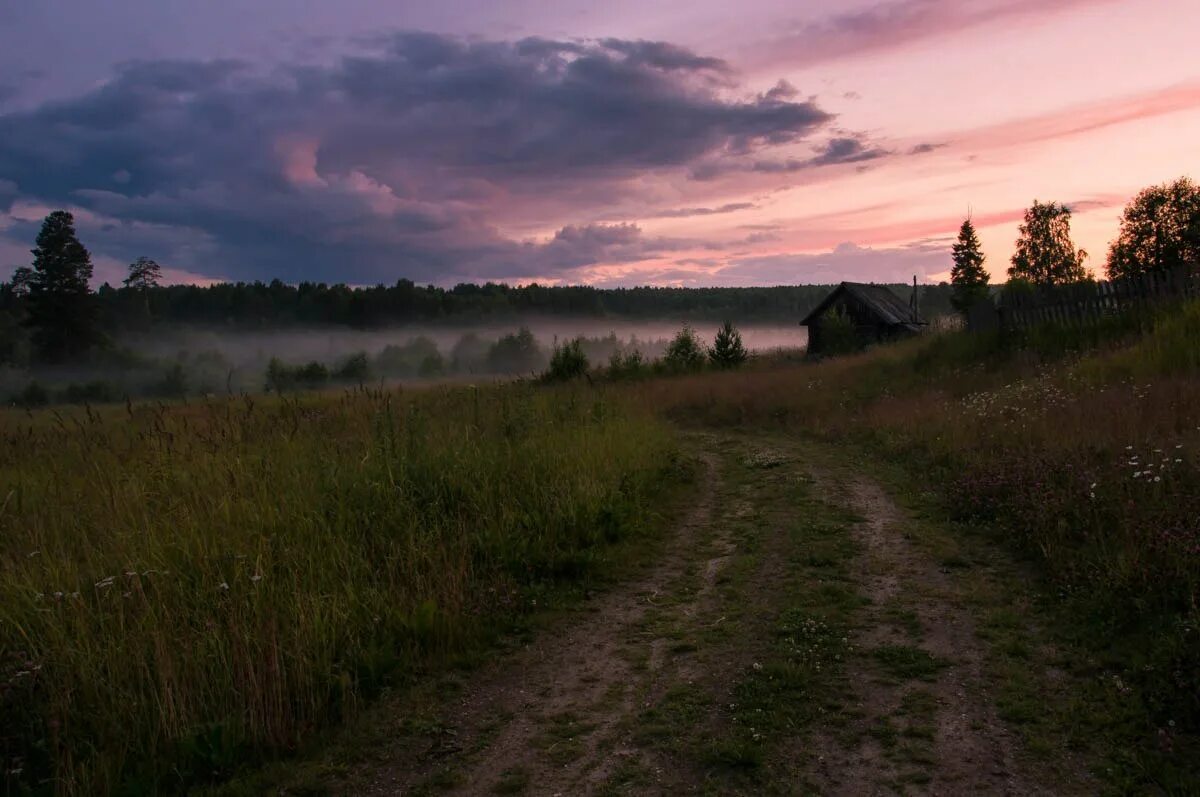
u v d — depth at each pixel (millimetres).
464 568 6832
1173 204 32750
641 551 8156
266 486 7957
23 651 4805
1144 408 9859
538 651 5789
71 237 80000
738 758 3984
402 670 5324
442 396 17250
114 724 4371
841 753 4008
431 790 3977
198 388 69125
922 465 10977
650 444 12656
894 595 6277
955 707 4395
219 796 3984
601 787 3869
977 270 49844
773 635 5676
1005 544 7203
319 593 6004
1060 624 5359
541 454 10328
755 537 8375
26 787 3840
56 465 9273
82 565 6266
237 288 193375
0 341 87625
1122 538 6207
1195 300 14641
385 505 7891
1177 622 4723
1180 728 3861
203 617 5402
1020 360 17531
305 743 4465
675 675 5176
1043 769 3711
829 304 38438
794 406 18438
